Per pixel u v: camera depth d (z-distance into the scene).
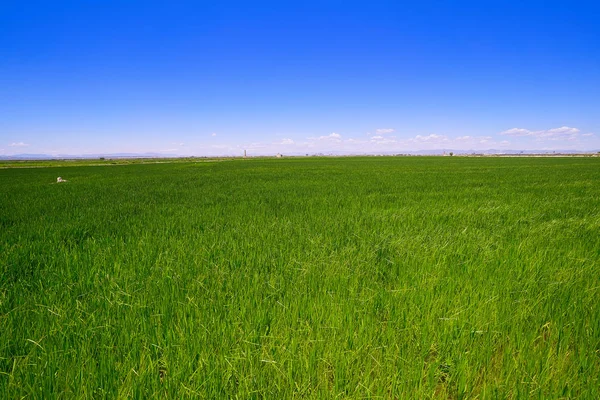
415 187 13.98
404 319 2.49
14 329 2.29
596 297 2.84
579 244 4.52
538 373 1.89
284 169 35.16
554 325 2.39
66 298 2.85
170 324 2.38
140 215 7.41
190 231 5.66
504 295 2.89
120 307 2.67
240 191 12.84
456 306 2.67
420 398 1.74
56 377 1.80
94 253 4.27
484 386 1.79
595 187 13.23
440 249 4.31
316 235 5.21
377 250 4.37
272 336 2.21
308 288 3.15
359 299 2.84
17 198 11.06
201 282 3.19
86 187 15.66
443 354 2.14
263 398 1.70
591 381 1.81
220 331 2.27
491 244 4.65
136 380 1.78
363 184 15.64
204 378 1.84
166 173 30.22
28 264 3.80
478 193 11.30
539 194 10.90
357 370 1.92
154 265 3.74
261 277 3.38
